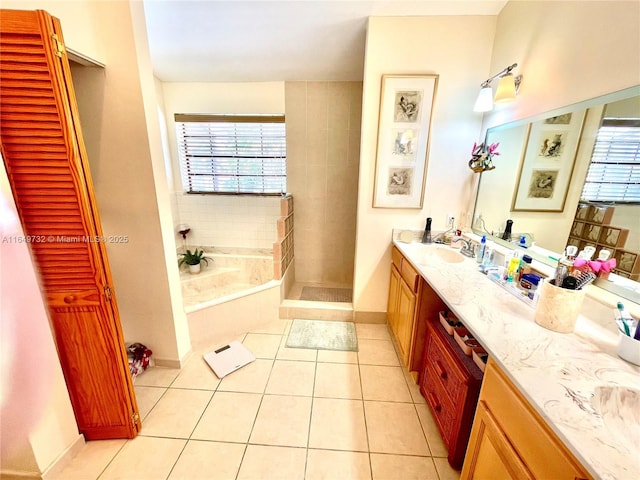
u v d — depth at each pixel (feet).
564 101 4.25
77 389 4.23
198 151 10.37
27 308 3.54
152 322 5.89
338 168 9.91
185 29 6.35
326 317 8.32
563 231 4.22
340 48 7.21
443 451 4.44
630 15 3.24
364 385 5.79
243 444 4.51
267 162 10.38
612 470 1.71
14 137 3.34
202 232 11.00
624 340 2.77
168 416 5.00
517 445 2.47
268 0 5.37
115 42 4.39
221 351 6.73
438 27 6.07
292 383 5.82
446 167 6.85
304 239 10.62
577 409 2.16
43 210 3.58
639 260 3.10
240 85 9.60
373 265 7.70
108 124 4.74
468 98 6.41
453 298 4.06
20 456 3.71
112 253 5.42
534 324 3.40
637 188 3.10
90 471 4.09
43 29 3.11
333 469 4.15
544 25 4.63
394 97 6.43
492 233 6.07
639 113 3.10
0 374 3.43
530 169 4.92
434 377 4.81
